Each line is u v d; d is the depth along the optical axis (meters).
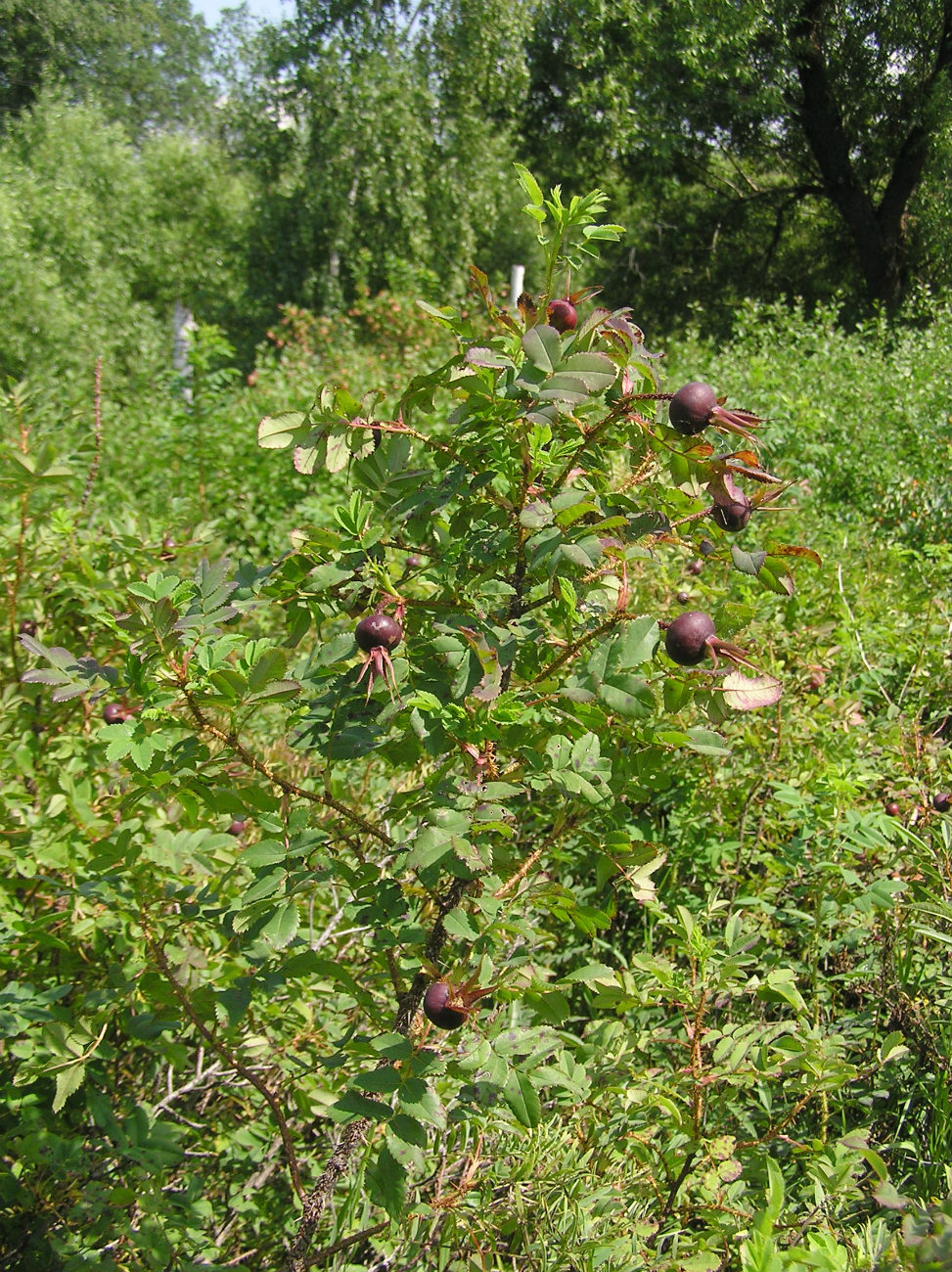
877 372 8.91
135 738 1.43
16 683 2.45
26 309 14.64
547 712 1.67
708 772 2.96
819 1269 1.37
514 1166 1.86
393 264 12.01
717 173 20.77
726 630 1.57
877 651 3.98
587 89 17.98
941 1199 1.93
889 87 17.81
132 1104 1.98
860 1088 2.35
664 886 2.90
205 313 23.25
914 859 2.61
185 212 24.56
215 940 2.21
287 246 16.92
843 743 3.20
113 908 1.97
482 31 16.58
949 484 6.57
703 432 1.65
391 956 1.69
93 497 5.10
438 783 1.52
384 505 1.75
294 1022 2.18
